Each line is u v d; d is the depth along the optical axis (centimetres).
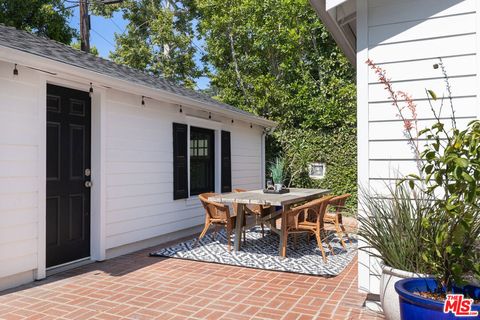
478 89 290
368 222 282
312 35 1205
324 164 1003
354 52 476
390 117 319
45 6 1171
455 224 225
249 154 941
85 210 476
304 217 574
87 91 475
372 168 324
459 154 225
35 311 310
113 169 505
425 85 309
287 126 1141
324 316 302
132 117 544
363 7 330
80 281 395
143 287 375
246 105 1302
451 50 301
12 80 376
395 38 319
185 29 1681
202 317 298
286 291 364
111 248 502
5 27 528
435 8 307
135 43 1630
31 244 390
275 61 1331
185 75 1588
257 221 570
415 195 268
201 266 458
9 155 371
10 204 371
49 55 402
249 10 1282
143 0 1652
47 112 426
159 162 603
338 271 428
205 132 755
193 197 696
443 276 236
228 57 1410
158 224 596
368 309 317
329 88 1084
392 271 256
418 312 212
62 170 443
